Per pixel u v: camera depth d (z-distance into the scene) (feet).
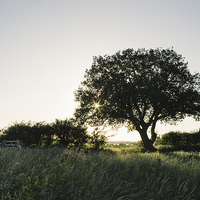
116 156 36.78
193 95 75.36
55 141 69.62
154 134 85.20
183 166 32.81
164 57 83.30
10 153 27.94
